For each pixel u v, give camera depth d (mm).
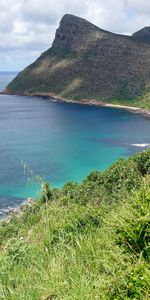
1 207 65188
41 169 94438
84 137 135125
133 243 5246
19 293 5930
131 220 5348
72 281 5723
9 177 84188
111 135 137875
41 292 5770
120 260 5262
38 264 6672
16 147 119938
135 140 128500
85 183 36375
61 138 134250
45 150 115312
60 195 34062
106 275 5449
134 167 25969
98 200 26953
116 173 31469
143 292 4395
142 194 5820
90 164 100000
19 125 165625
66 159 104375
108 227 6633
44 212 9672
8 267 7012
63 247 7266
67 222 8930
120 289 4695
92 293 5148
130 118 182375
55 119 181875
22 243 8102
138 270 4637
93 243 7016
